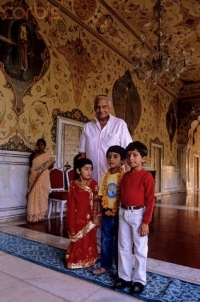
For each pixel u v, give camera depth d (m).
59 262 3.06
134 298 2.26
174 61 7.66
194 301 2.20
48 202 6.07
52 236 4.27
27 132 5.93
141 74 7.29
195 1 7.17
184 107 15.18
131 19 8.21
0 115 5.36
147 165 11.60
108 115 3.21
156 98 12.64
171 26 8.52
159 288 2.46
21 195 5.75
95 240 3.02
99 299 2.24
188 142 15.29
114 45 9.13
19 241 3.91
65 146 6.93
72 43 7.28
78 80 7.46
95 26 8.00
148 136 11.74
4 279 2.61
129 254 2.48
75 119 7.30
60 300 2.21
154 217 6.50
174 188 14.80
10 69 5.59
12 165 5.58
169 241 4.28
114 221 2.73
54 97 6.65
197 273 2.88
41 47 6.32
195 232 4.93
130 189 2.43
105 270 2.78
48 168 5.82
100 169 3.13
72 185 3.01
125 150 2.75
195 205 8.95
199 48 9.95
